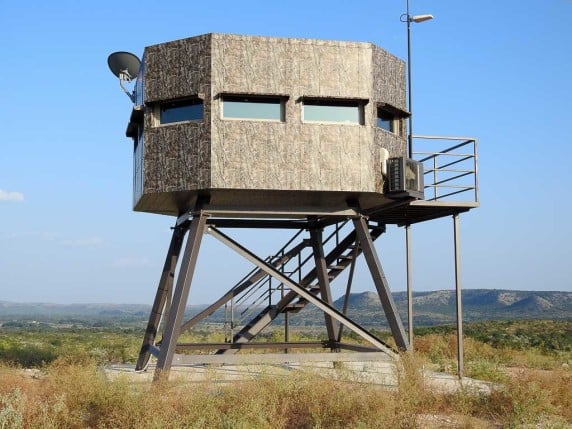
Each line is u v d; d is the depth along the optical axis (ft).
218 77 53.57
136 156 62.49
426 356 81.30
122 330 362.33
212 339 98.58
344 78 55.62
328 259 71.15
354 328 57.41
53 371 50.03
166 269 65.67
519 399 44.34
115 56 62.69
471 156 62.23
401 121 61.21
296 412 41.98
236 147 53.11
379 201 59.77
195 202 56.90
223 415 39.29
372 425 38.73
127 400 42.06
